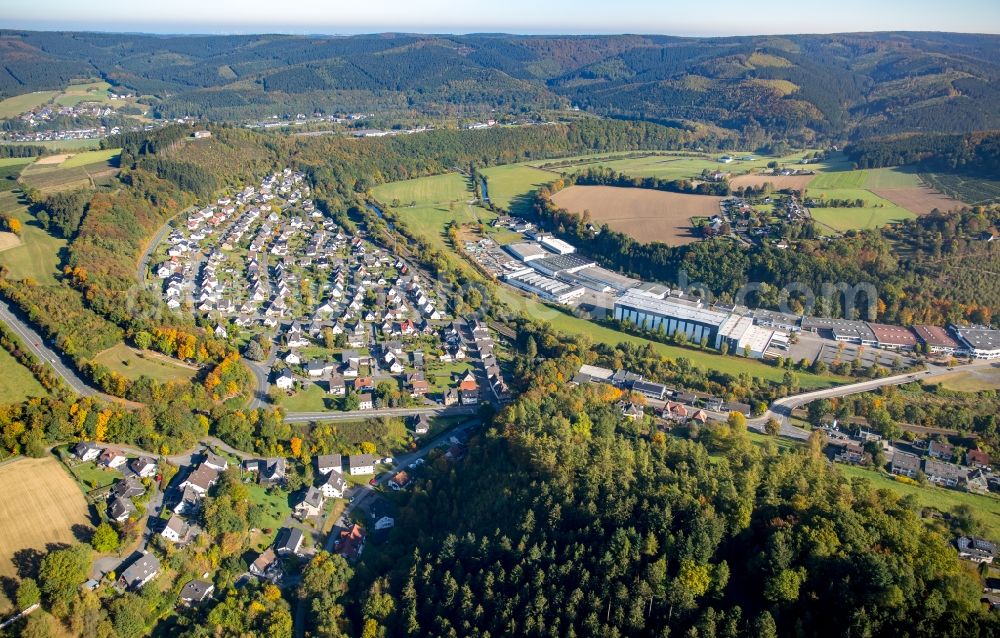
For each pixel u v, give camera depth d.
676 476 161.62
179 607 154.75
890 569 123.69
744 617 128.88
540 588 144.00
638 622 131.62
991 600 134.62
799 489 154.00
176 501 180.62
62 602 141.62
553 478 168.88
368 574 166.50
